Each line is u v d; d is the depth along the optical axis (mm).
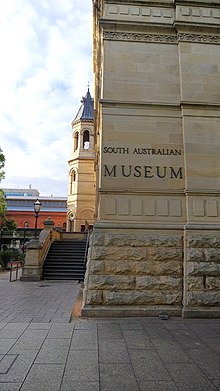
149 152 8695
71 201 40031
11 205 58062
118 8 9648
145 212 8297
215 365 4480
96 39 15648
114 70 9188
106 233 8023
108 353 4926
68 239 24578
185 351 5047
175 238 8141
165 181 8570
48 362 4527
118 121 8789
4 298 10312
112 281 7672
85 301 7570
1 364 4438
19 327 6445
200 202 8438
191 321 7113
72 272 16922
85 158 40000
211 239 8117
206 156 8750
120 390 3699
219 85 9383
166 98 9195
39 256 16250
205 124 8969
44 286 13539
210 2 9961
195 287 7727
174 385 3850
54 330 6223
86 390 3689
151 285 7742
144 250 7973
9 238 33094
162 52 9547
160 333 6074
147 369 4320
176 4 9836
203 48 9609
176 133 8945
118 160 8531
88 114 42531
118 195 8336
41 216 53625
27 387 3746
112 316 7398
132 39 9516
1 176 30047
